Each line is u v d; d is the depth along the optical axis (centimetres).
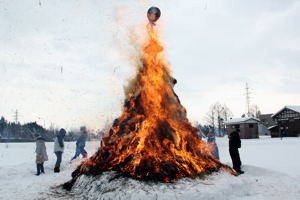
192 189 565
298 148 1973
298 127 4438
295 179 767
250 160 1333
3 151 2270
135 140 730
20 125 5522
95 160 757
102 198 573
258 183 722
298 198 589
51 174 1047
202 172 703
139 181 602
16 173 1025
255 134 4694
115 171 664
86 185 678
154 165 639
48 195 683
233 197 589
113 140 779
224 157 1538
